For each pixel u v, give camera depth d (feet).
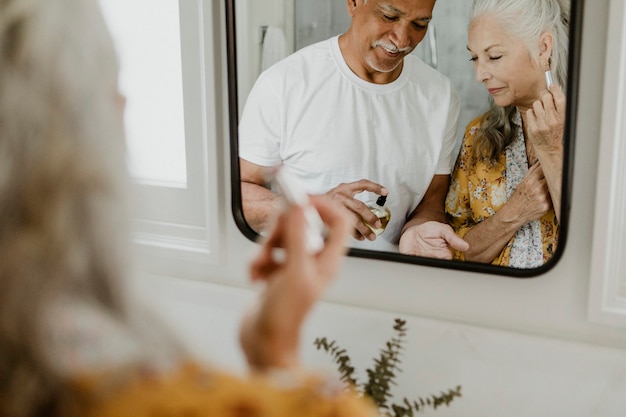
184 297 5.41
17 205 1.20
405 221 4.57
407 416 4.19
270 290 1.60
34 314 1.20
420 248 4.54
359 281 4.87
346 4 4.43
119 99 1.35
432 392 4.66
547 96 4.01
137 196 1.32
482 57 4.13
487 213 4.31
